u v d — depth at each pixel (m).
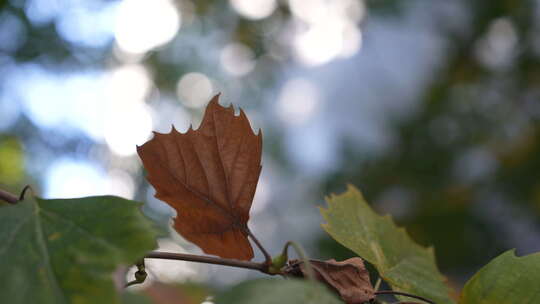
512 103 3.56
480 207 3.26
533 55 3.55
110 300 0.70
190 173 0.80
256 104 4.55
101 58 3.67
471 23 3.64
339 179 3.51
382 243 0.85
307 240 3.35
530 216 3.22
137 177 3.43
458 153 3.44
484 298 0.80
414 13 3.83
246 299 0.70
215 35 4.23
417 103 3.78
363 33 4.15
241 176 0.81
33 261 0.71
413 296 0.80
